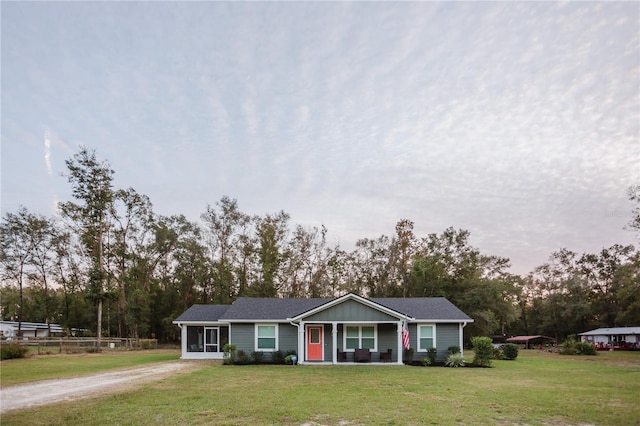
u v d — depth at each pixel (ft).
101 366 80.64
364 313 87.04
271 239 177.78
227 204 183.73
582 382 57.82
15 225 189.26
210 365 82.74
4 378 60.95
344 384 54.65
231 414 36.55
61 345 130.52
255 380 58.39
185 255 186.50
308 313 86.53
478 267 166.20
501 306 151.94
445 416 36.19
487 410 38.58
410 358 86.99
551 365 86.89
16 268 191.01
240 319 90.22
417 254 176.76
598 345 176.65
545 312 250.16
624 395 46.83
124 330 189.78
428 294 162.71
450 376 64.08
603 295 236.43
